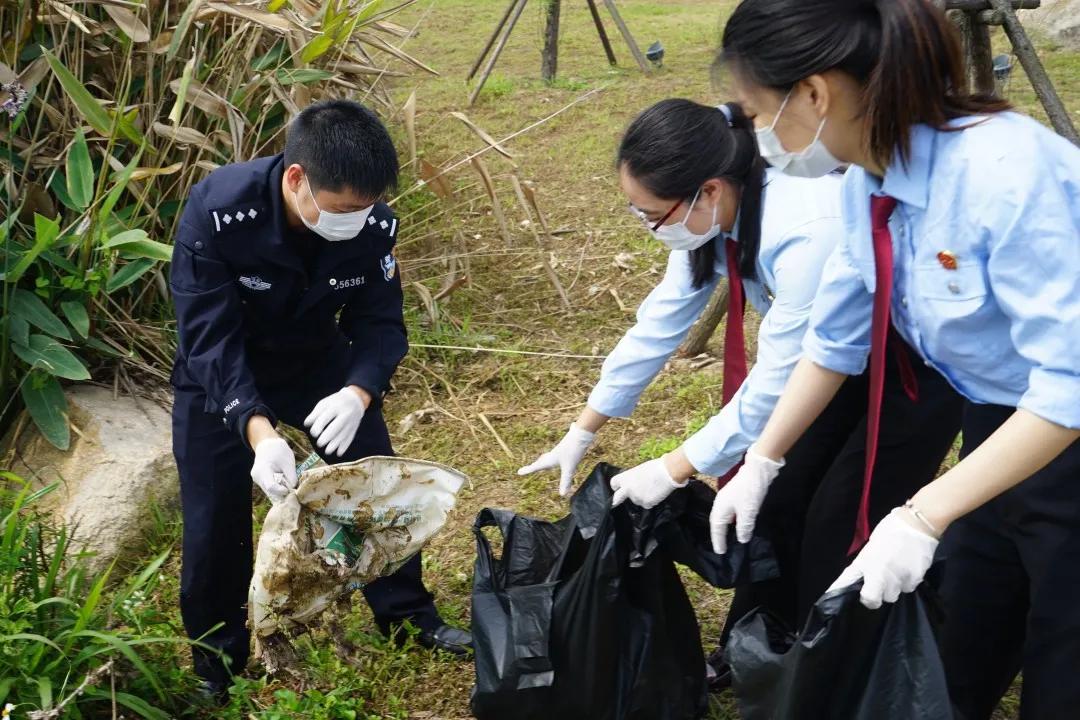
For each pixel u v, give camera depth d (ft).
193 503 9.14
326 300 8.93
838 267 7.07
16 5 13.82
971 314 6.04
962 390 6.81
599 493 8.29
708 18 40.04
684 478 8.00
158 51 14.03
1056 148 5.76
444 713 9.68
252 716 9.38
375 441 9.64
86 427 13.00
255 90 15.34
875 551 6.14
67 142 14.29
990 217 5.60
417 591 10.35
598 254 19.49
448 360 16.03
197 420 9.04
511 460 13.78
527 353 16.17
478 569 8.80
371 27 17.21
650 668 8.33
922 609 6.51
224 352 8.40
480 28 39.75
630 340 9.04
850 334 7.27
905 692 6.54
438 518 8.80
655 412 14.82
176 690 9.39
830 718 6.82
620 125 26.43
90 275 13.12
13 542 9.50
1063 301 5.49
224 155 15.37
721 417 7.97
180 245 8.38
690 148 7.45
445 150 24.44
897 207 6.20
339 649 9.10
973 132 5.71
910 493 8.45
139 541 12.06
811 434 8.65
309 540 8.29
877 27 5.63
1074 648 6.73
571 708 8.35
